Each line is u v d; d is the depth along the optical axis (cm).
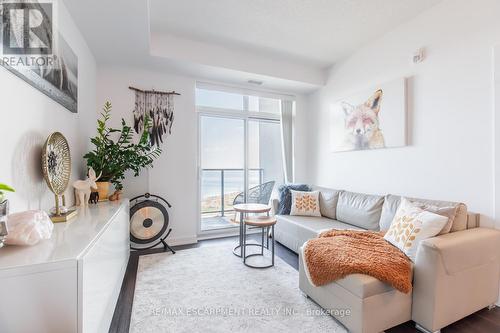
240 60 331
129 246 278
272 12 252
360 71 328
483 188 204
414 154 259
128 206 262
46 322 94
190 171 347
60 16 179
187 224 345
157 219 307
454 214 186
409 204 208
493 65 196
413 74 261
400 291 154
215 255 294
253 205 308
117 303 191
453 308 162
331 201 322
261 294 206
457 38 222
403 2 237
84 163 246
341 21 268
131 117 315
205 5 240
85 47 250
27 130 135
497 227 193
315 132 418
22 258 96
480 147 206
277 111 434
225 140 395
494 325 168
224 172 398
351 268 158
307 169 438
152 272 246
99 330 128
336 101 364
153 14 252
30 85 137
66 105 186
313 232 264
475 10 210
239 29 282
